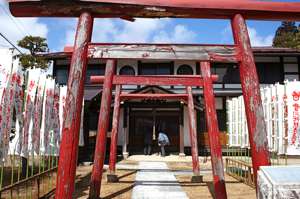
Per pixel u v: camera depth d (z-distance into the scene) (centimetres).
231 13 406
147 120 1877
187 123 1848
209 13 405
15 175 829
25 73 662
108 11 397
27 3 388
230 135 1220
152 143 1870
